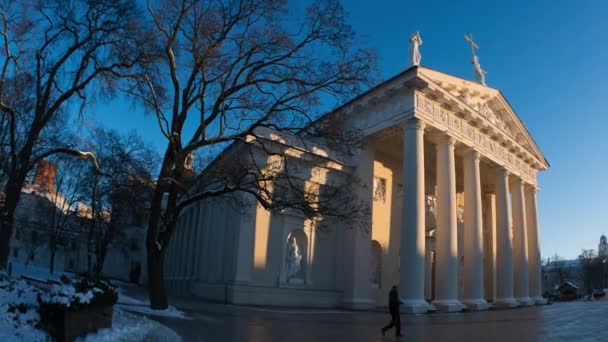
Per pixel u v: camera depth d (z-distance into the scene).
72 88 21.14
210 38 20.84
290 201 22.62
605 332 18.17
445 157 32.88
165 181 20.95
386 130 33.47
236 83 21.80
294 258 32.34
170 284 54.22
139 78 21.14
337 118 23.45
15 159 20.44
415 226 29.27
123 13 20.80
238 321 18.34
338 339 14.61
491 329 19.12
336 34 21.44
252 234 30.25
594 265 119.44
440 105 33.44
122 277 78.06
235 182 22.66
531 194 47.50
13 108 22.17
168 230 21.28
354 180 26.66
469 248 34.03
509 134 42.28
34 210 57.12
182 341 12.66
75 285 11.27
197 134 21.72
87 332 11.10
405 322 21.69
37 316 10.51
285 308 28.12
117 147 30.11
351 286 32.56
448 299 30.23
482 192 48.72
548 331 18.50
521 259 42.75
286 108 21.77
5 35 20.58
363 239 33.69
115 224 45.16
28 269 53.97
